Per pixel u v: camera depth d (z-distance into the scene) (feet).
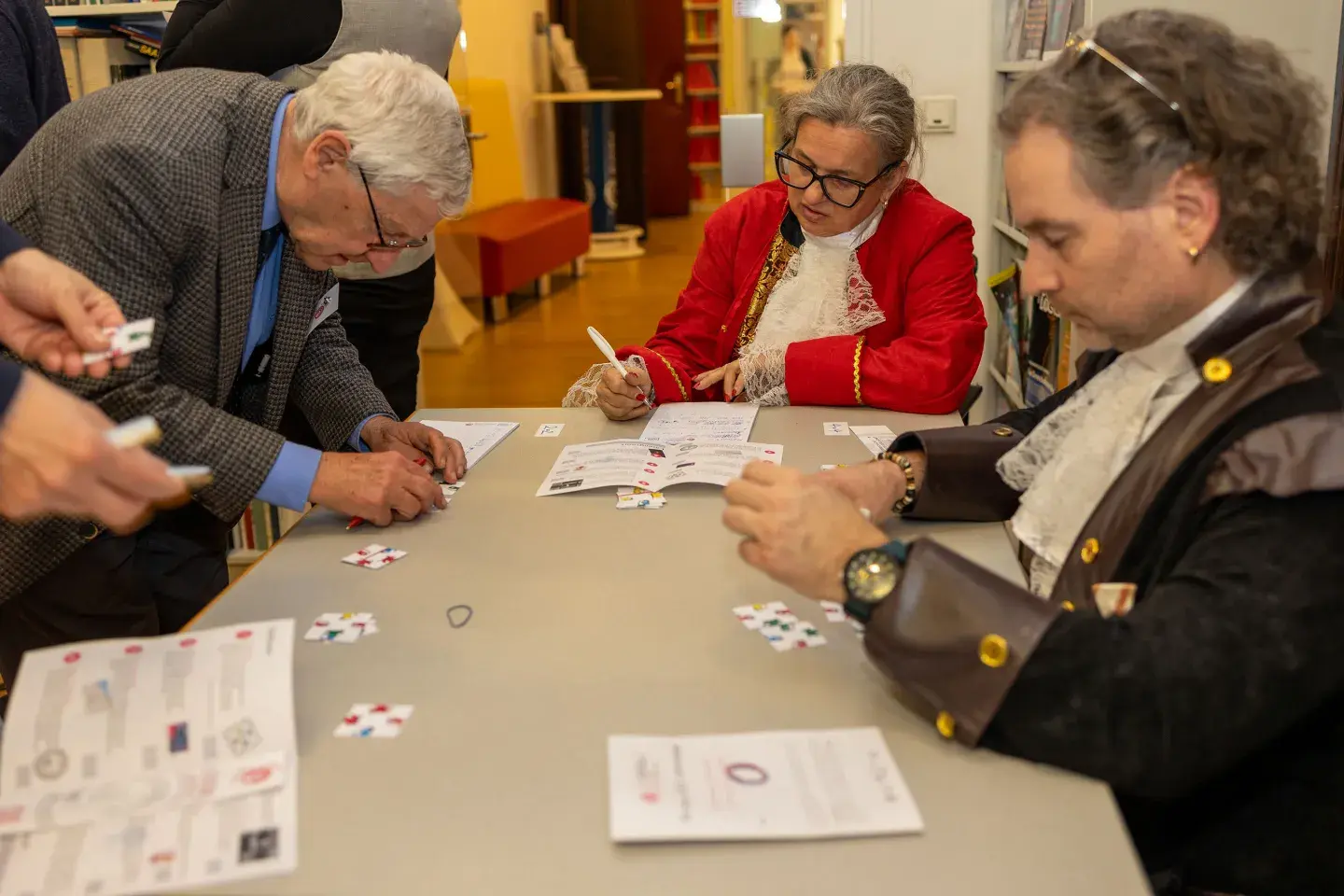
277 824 3.04
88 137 4.88
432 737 3.47
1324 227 3.52
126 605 5.54
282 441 5.15
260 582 4.60
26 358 4.32
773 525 3.55
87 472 3.01
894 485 4.88
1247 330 3.31
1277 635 2.93
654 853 2.95
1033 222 3.37
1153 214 3.24
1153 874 3.37
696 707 3.59
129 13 12.14
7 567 5.13
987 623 3.21
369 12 8.71
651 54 34.53
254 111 5.20
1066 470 3.91
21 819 3.06
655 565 4.70
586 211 26.81
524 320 22.59
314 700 3.69
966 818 3.05
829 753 3.30
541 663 3.91
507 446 6.39
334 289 6.56
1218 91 3.12
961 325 6.95
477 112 24.72
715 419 6.73
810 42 14.23
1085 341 3.81
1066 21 9.46
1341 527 3.01
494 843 2.99
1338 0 6.70
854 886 2.81
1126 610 3.40
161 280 4.99
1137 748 3.01
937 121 12.01
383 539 5.05
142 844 2.98
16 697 3.38
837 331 7.43
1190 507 3.29
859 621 3.43
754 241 7.73
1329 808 3.15
